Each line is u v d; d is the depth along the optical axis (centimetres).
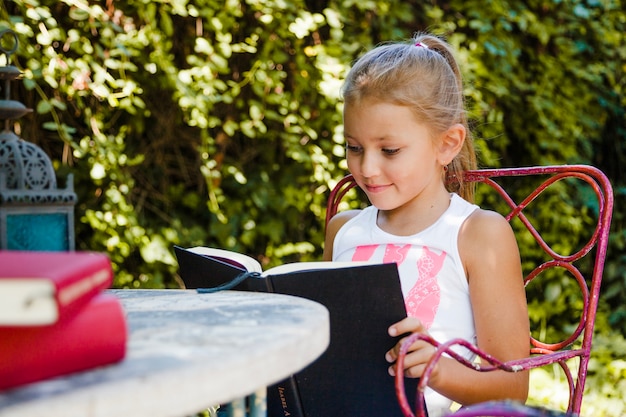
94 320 70
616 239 381
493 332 144
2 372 65
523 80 365
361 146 155
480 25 331
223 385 69
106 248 281
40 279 64
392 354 118
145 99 297
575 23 374
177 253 133
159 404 65
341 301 117
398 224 162
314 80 307
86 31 265
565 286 372
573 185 380
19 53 239
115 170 275
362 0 311
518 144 379
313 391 121
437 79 156
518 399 141
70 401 61
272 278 116
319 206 323
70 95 256
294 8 290
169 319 92
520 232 365
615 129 402
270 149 321
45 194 122
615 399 302
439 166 161
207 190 313
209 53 278
